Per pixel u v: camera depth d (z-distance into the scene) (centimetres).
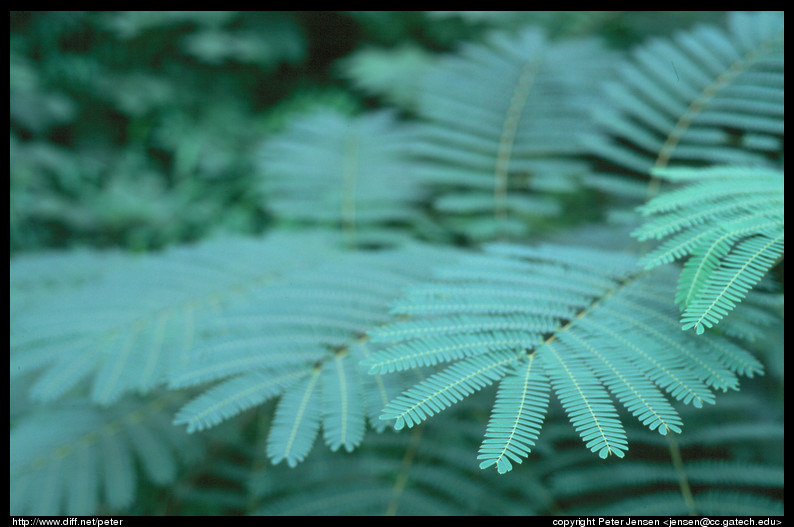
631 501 154
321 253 178
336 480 166
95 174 488
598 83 192
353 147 212
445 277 143
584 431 127
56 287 192
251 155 476
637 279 143
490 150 186
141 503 187
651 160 169
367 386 138
